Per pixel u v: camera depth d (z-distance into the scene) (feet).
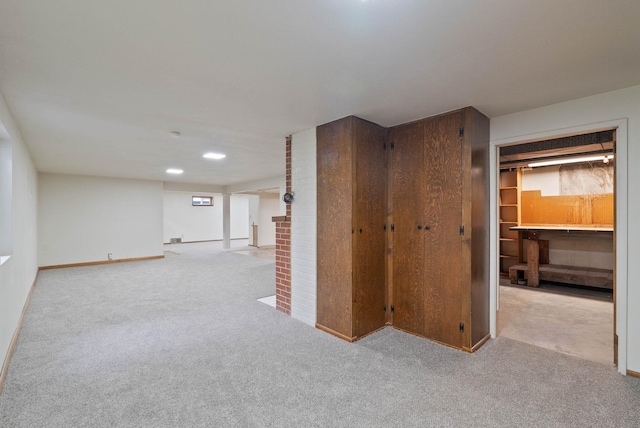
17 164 10.73
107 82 7.25
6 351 8.19
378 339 9.78
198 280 18.54
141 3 4.45
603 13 4.70
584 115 8.13
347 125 9.75
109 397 6.69
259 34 5.31
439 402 6.49
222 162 18.75
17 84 7.32
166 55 6.03
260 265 23.98
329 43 5.60
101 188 24.99
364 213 10.03
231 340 9.71
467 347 8.83
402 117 9.82
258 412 6.21
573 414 6.07
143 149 14.74
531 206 18.43
